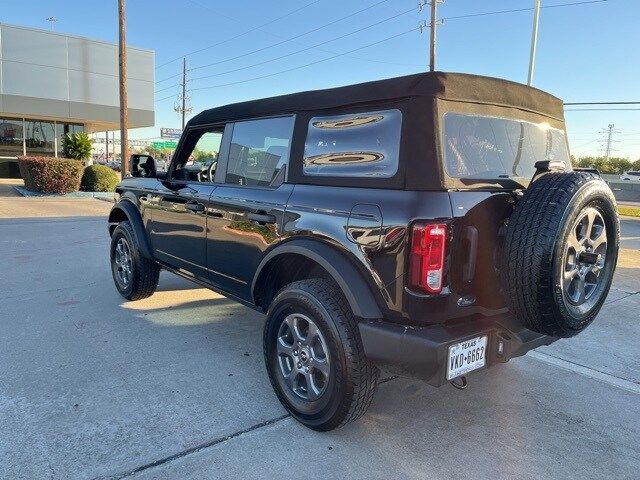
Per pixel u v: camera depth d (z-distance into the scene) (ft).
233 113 12.43
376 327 8.18
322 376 9.42
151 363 12.24
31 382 11.03
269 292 11.23
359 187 8.82
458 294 8.03
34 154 76.54
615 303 18.80
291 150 10.43
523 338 8.68
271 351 10.13
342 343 8.59
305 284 9.36
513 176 9.55
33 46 65.67
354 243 8.50
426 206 7.73
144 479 7.88
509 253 7.96
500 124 9.37
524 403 10.84
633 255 30.30
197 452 8.64
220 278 12.50
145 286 16.61
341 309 8.75
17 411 9.79
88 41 69.92
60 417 9.61
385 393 11.16
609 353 13.83
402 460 8.64
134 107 74.90
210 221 12.46
